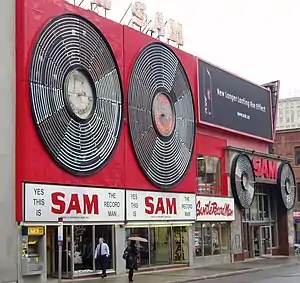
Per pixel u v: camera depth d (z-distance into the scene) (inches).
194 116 1467.8
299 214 2386.8
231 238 1582.2
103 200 1117.1
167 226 1323.8
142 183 1243.2
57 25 1037.2
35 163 966.4
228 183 1598.2
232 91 1689.2
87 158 1079.6
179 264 1349.7
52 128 1006.4
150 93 1298.0
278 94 2011.6
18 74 965.8
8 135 948.6
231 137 1695.4
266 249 1867.6
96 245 1108.5
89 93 1103.6
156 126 1304.1
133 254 1022.4
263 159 1811.0
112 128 1162.0
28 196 944.9
